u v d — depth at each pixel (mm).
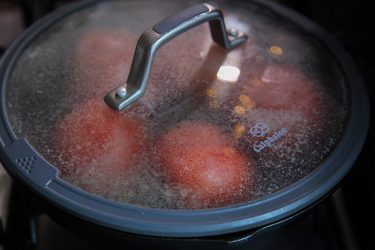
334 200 602
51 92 437
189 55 464
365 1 747
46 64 463
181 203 371
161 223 355
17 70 458
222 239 359
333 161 393
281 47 482
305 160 397
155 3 537
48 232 533
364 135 412
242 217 360
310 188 378
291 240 536
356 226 623
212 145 401
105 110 419
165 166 390
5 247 503
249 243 388
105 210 361
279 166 393
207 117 416
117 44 482
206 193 378
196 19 419
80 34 494
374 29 706
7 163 386
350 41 680
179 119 414
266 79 449
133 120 412
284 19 515
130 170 388
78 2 528
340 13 733
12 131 406
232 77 447
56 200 366
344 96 443
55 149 398
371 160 633
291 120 420
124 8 530
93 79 447
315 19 727
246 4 534
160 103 422
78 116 418
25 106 427
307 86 448
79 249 518
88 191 376
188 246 367
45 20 505
